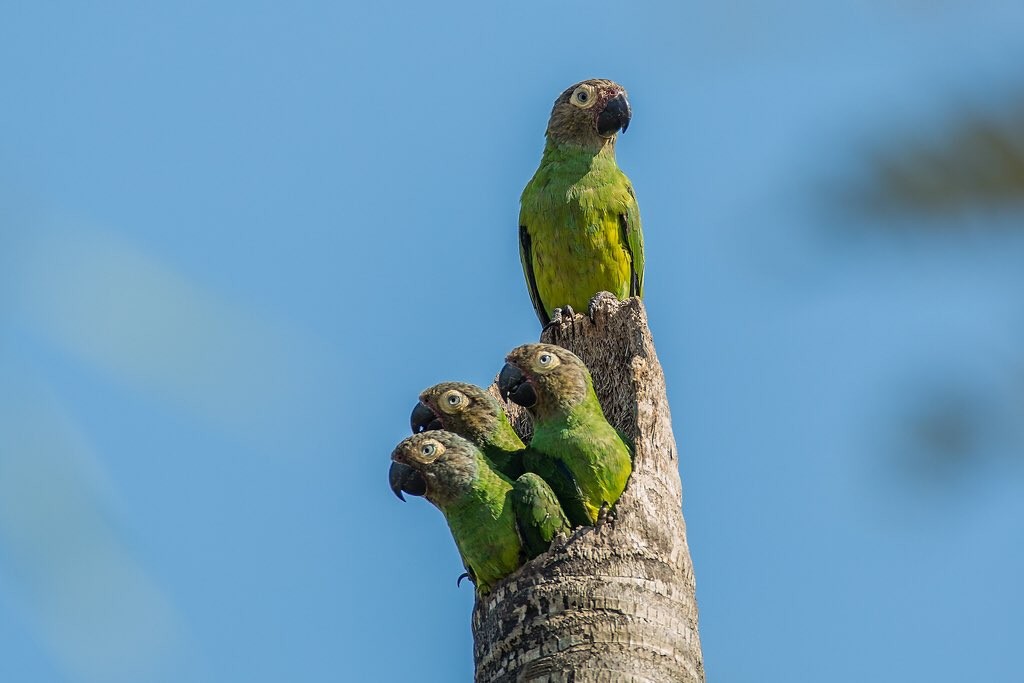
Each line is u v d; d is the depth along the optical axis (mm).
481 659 11523
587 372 13875
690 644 11234
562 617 10984
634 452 12344
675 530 11742
